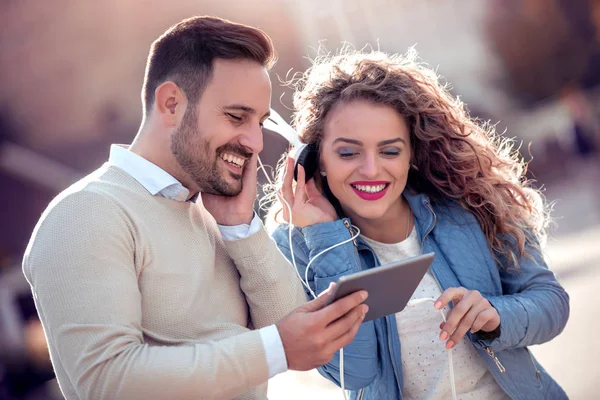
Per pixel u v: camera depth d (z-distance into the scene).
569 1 35.56
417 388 3.34
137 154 2.78
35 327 9.03
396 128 3.25
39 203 15.77
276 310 2.85
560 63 36.00
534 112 34.44
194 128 2.70
